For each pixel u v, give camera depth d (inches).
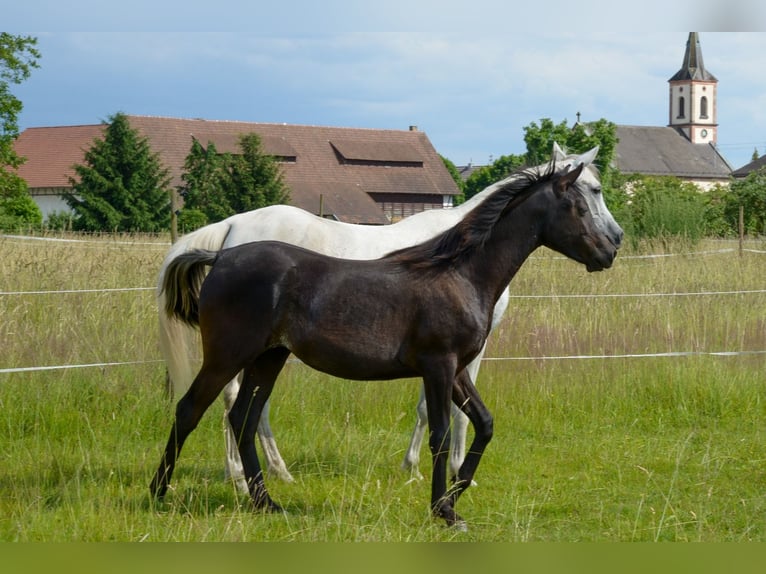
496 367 466.0
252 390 299.6
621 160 5605.3
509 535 277.4
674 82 7204.7
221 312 278.8
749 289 618.8
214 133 3053.6
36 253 554.6
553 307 527.5
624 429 430.3
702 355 486.9
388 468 361.1
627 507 309.3
